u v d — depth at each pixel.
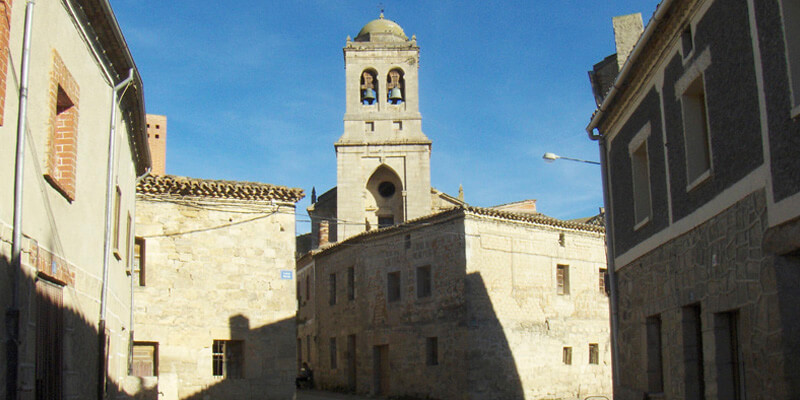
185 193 25.05
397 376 35.25
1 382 7.97
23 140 8.49
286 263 25.95
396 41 54.16
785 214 8.94
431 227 34.09
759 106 9.52
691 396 12.41
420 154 51.25
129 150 17.55
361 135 51.84
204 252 25.00
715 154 11.03
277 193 26.05
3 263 8.01
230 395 24.45
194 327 24.47
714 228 11.22
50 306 9.95
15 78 8.39
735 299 10.49
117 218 15.70
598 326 36.28
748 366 10.26
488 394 31.23
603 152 17.48
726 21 10.45
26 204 8.80
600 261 37.06
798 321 9.08
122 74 13.83
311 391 40.97
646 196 15.05
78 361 11.63
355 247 39.56
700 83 11.85
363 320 38.12
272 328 25.36
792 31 8.74
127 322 18.47
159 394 22.58
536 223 34.62
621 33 17.73
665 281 13.45
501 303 32.56
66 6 10.34
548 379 33.59
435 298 33.34
